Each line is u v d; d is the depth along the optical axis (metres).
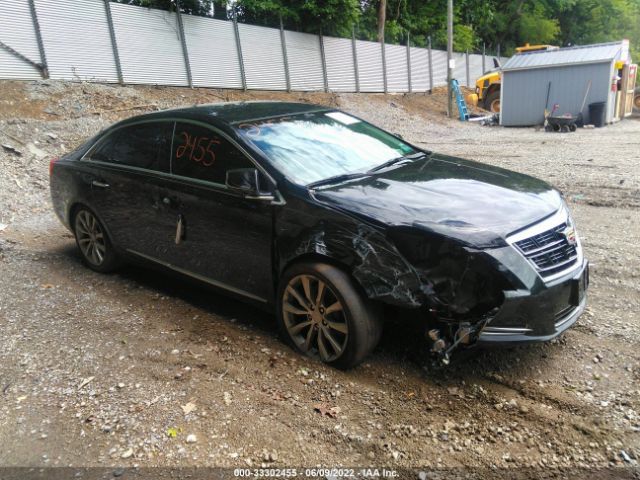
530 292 3.10
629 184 8.67
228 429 3.04
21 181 8.60
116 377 3.58
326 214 3.48
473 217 3.28
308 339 3.71
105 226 5.14
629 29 48.44
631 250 5.57
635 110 27.00
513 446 2.85
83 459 2.85
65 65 13.68
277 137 4.19
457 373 3.50
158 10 15.91
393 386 3.39
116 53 14.85
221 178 4.08
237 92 18.41
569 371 3.46
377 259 3.27
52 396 3.40
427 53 29.30
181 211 4.33
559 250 3.39
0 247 6.12
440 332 3.24
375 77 25.53
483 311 3.10
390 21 31.59
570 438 2.88
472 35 37.75
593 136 16.67
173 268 4.58
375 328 3.45
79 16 13.90
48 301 4.79
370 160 4.35
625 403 3.12
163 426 3.08
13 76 12.67
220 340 4.02
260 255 3.86
